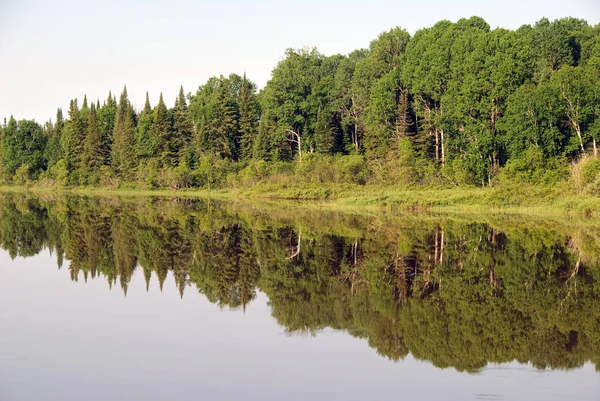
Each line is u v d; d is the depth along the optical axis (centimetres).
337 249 2642
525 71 5631
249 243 2839
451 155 6084
